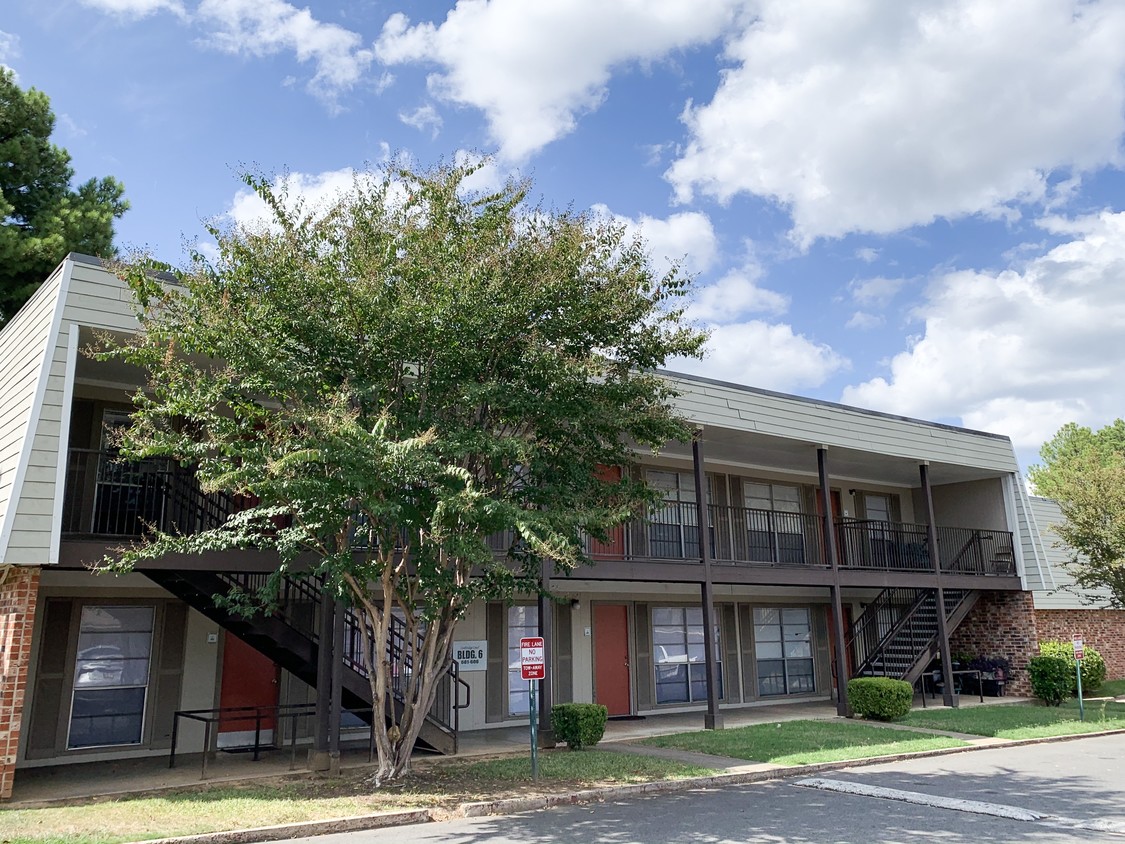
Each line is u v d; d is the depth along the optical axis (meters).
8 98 21.06
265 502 10.16
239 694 14.18
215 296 9.54
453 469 8.76
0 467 10.70
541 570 14.03
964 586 20.52
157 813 8.80
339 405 8.69
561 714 13.66
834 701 21.20
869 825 8.40
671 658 19.34
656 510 11.88
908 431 20.17
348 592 10.63
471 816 9.07
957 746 13.71
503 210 10.27
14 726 9.65
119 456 11.02
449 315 9.62
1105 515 19.72
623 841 7.73
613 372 11.12
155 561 10.96
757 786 10.84
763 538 20.89
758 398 17.39
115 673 13.32
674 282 11.20
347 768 11.84
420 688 11.01
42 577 12.80
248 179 9.77
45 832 7.86
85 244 20.72
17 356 11.74
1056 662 19.77
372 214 10.06
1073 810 9.13
